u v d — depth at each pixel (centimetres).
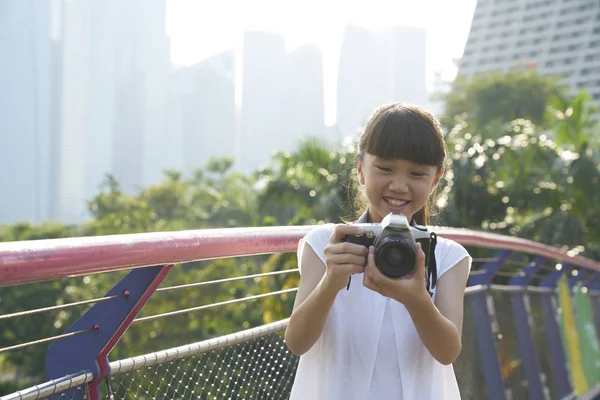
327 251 150
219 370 196
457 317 167
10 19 14912
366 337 165
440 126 167
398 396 164
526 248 445
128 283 160
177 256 161
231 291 2344
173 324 2259
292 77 15300
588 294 711
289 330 158
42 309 140
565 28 13038
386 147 160
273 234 210
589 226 1692
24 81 14700
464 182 1468
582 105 1803
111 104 15075
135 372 168
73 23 15138
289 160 1410
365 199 190
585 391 608
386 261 143
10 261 118
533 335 481
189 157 15225
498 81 4350
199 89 15312
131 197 4503
